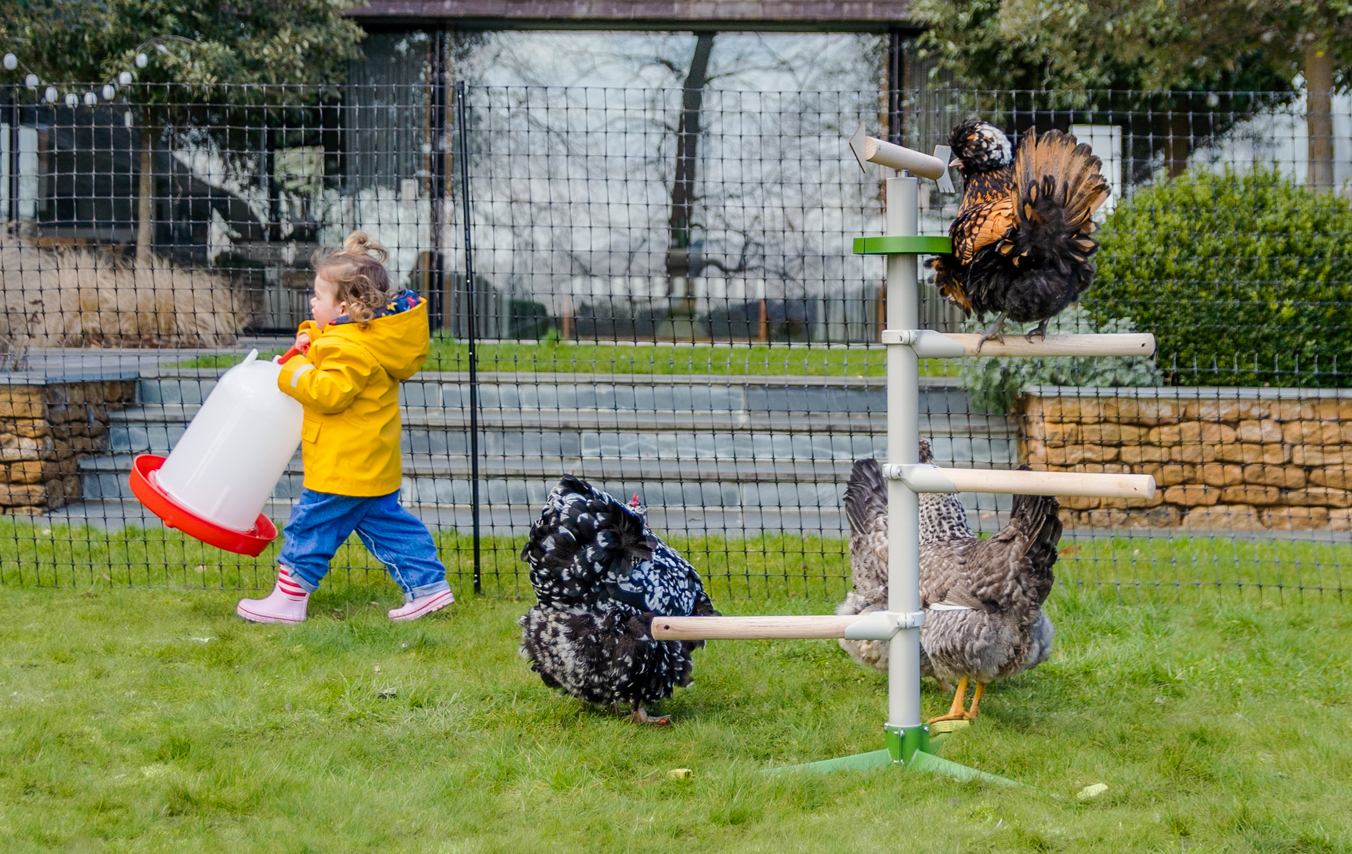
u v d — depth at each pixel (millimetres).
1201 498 8125
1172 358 8828
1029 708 4500
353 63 14656
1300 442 8023
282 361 5605
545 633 4215
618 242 14328
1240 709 4492
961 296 3891
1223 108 13625
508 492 8445
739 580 6684
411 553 5797
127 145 14352
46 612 5723
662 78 14602
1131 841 3223
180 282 12797
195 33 13773
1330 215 8898
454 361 10523
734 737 4105
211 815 3398
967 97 14352
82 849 3111
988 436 8703
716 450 8641
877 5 13984
